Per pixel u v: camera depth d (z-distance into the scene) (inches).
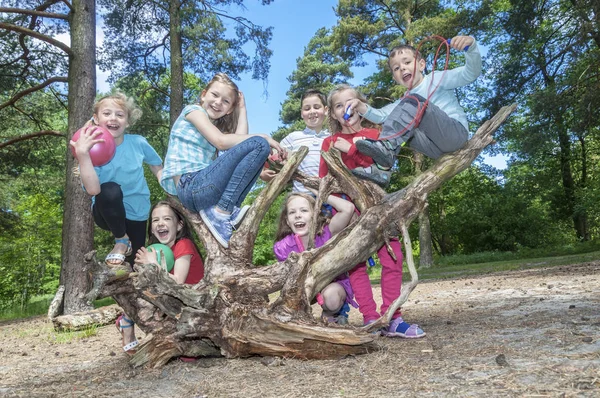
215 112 151.0
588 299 227.8
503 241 1163.3
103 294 129.6
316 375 111.3
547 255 971.9
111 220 140.7
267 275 139.9
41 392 117.9
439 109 147.5
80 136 134.7
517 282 385.1
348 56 1019.9
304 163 186.9
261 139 141.0
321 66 1248.2
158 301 130.6
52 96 671.1
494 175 1253.7
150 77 755.4
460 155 153.6
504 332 152.6
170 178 149.6
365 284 162.6
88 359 177.2
